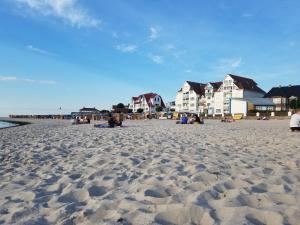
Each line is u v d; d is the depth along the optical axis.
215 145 10.30
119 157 7.62
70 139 13.45
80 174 5.73
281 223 3.03
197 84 96.44
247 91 79.81
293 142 11.29
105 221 3.21
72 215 3.39
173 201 3.82
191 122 35.84
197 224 3.10
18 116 166.00
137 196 4.11
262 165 6.32
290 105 74.00
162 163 6.64
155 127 25.58
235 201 3.72
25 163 7.18
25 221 3.25
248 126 27.56
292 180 4.91
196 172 5.57
